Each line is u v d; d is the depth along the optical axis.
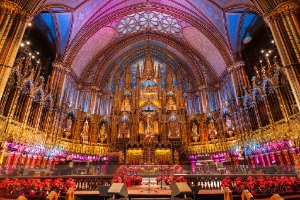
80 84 27.00
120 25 29.22
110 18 26.77
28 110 16.36
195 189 7.82
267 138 16.64
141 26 31.50
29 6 14.81
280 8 14.09
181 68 31.83
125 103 27.41
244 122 19.94
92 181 10.82
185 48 31.00
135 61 33.97
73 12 21.95
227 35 23.38
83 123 24.22
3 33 13.02
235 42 23.44
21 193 8.89
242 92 21.02
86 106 26.69
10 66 12.91
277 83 15.72
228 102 23.00
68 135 22.05
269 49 22.52
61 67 22.17
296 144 13.23
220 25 23.80
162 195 8.31
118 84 28.34
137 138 24.27
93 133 24.38
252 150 18.22
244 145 19.41
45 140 18.67
